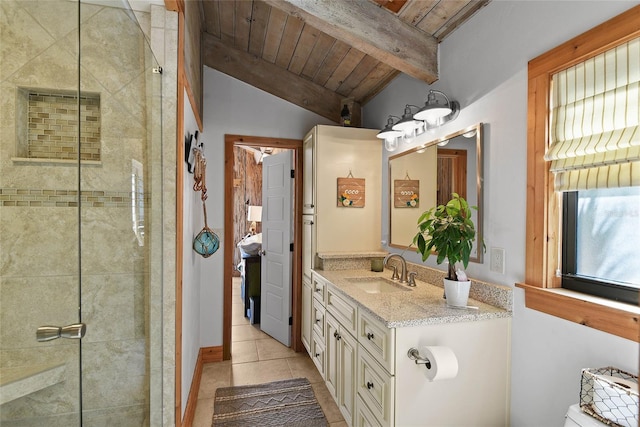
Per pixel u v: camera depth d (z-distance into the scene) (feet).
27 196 3.91
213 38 9.67
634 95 3.44
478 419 4.83
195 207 7.71
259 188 23.21
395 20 6.32
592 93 3.86
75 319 4.00
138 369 4.82
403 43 6.36
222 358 9.59
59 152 4.04
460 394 4.76
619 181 3.59
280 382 8.38
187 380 6.50
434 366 4.17
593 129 3.84
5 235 3.84
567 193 4.40
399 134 7.61
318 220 8.91
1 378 3.75
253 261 13.29
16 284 3.84
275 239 11.27
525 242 4.69
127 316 4.62
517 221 4.84
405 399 4.56
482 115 5.53
